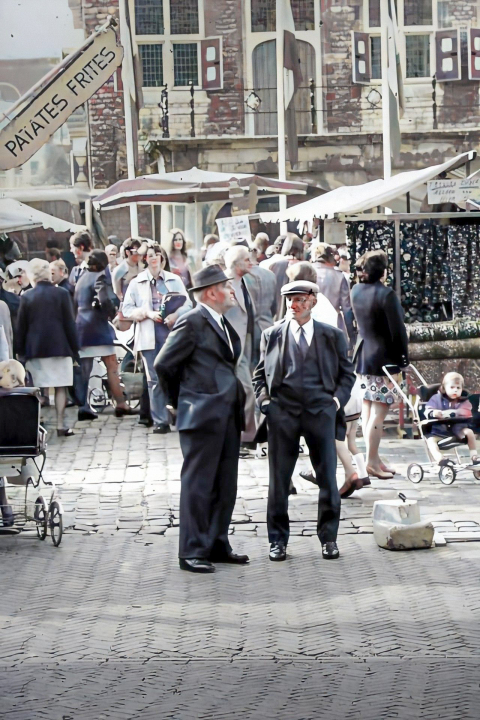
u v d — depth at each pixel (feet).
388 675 21.33
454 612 24.90
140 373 53.26
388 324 38.40
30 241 106.83
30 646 23.26
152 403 49.70
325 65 107.24
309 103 107.24
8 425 30.91
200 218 100.63
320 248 45.37
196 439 28.58
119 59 43.39
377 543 30.50
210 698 20.34
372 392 38.91
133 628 24.26
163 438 48.29
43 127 43.06
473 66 106.73
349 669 21.67
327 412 29.09
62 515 31.48
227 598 26.25
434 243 48.49
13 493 37.63
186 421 28.53
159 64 108.37
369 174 105.70
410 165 106.32
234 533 32.09
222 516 29.12
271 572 28.27
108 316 53.01
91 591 26.94
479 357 47.67
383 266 38.52
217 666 21.97
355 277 48.55
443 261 48.52
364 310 38.75
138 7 107.76
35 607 25.77
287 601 25.94
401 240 48.49
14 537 32.12
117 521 33.65
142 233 106.73
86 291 52.90
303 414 29.09
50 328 48.52
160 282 49.80
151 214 106.42
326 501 29.35
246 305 39.27
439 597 25.99
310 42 107.24
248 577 27.89
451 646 22.84
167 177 74.69
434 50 107.04
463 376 47.78
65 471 41.42
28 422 31.04
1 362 31.81
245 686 20.90
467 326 47.62
